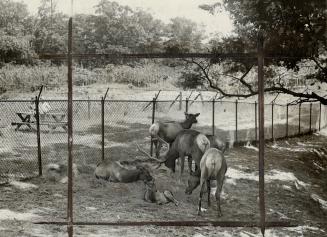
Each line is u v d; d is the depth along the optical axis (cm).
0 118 2523
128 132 2266
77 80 4281
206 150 1237
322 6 1311
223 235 964
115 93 3684
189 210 1138
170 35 6969
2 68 4125
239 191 1410
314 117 3572
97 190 1230
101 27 6988
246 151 2145
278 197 1438
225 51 1666
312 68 1733
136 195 1216
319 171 2158
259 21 1427
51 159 1584
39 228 879
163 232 933
